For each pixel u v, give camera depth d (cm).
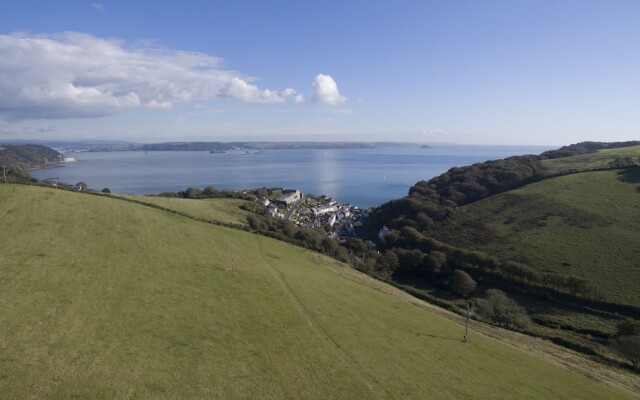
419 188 18525
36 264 4522
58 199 6962
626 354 6122
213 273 5425
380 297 6322
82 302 3816
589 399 3916
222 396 2752
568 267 9231
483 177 17238
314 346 3775
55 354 2891
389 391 3200
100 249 5416
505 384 3803
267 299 4797
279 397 2858
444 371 3809
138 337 3362
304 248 9425
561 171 15525
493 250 10988
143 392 2638
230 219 10850
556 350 5928
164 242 6341
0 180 8206
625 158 15675
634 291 7975
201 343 3450
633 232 9931
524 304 8694
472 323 6594
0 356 2747
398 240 13275
